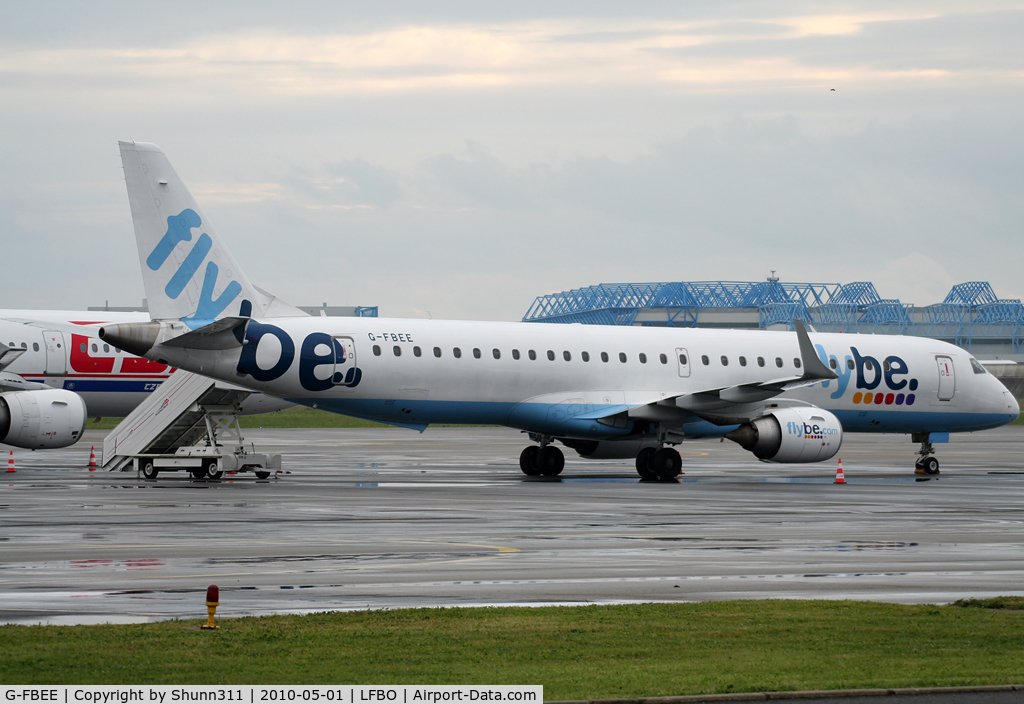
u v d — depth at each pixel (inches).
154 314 5137.8
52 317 6599.4
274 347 5177.2
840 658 1702.8
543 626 1888.5
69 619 1929.1
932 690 1530.5
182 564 2576.3
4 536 3070.9
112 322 6712.6
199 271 5226.4
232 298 5295.3
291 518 3612.2
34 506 3924.7
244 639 1759.4
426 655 1683.1
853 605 2098.9
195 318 5206.7
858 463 7810.0
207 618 1932.8
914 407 6540.4
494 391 5639.8
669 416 5684.1
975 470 7116.1
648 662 1668.3
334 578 2400.3
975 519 3838.6
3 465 6496.1
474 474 6102.4
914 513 4052.7
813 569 2600.9
